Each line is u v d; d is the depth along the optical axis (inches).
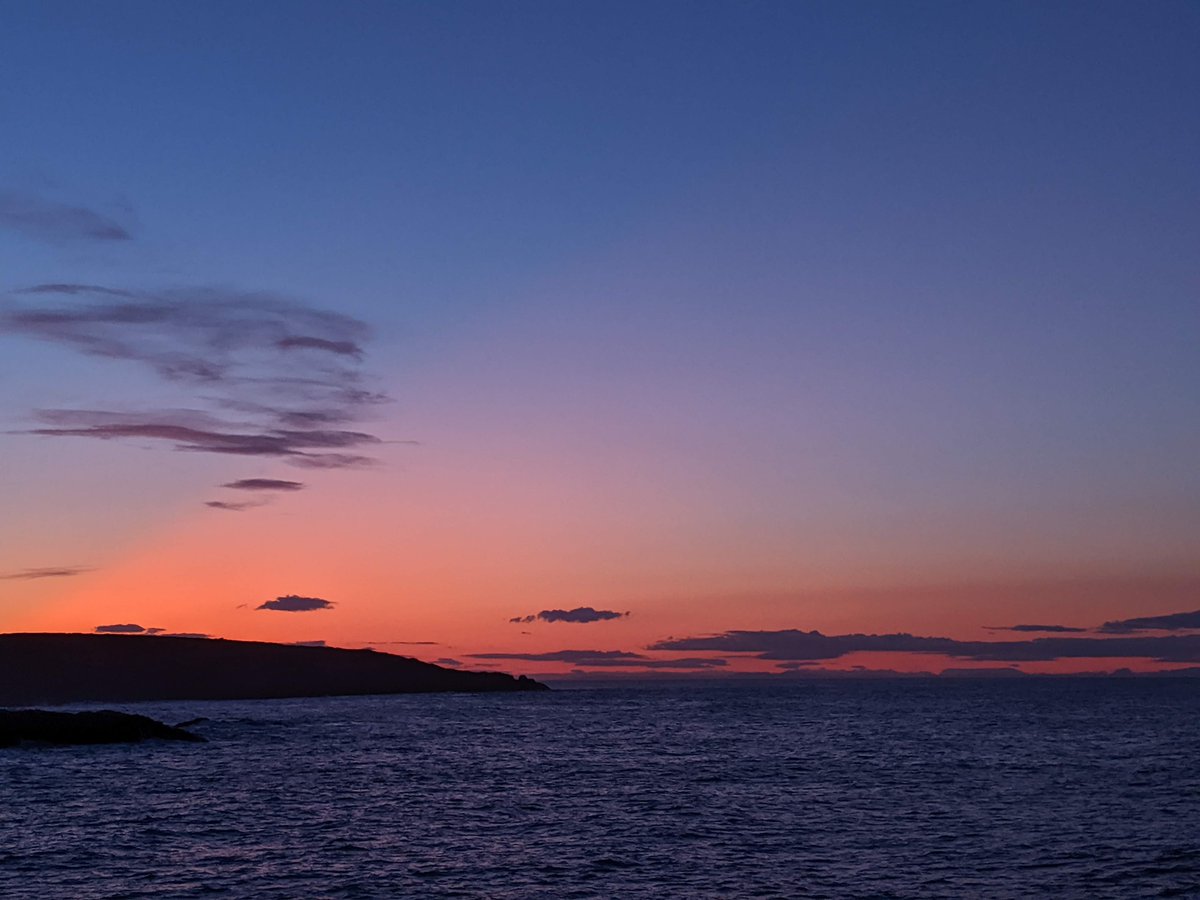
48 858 1419.8
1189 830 1606.8
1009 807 1868.8
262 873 1325.0
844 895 1205.1
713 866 1365.7
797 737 3818.9
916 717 5236.2
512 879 1293.1
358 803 1971.0
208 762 2847.0
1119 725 4360.2
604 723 4965.6
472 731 4325.8
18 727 3361.2
